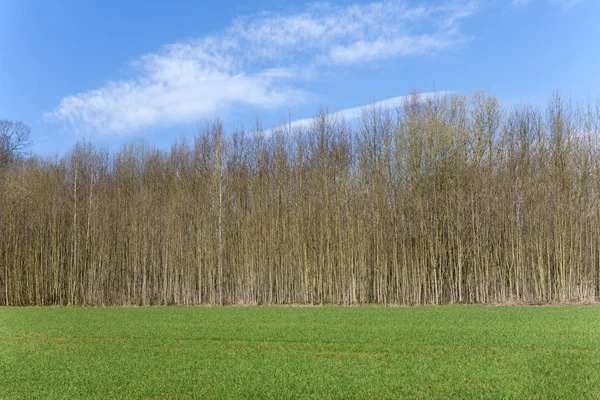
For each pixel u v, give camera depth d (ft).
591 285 142.20
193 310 140.15
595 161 151.64
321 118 175.32
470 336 83.51
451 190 158.81
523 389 52.19
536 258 149.89
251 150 188.24
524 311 118.32
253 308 143.64
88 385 57.11
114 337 91.45
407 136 168.66
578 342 76.69
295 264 163.94
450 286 151.02
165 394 52.95
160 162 209.97
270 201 171.42
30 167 203.00
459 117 177.68
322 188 166.81
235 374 60.95
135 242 176.86
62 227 181.88
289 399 50.34
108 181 204.03
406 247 157.89
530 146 162.71
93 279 175.73
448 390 52.44
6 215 180.75
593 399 48.73
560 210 147.74
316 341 82.38
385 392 52.13
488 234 153.38
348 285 156.46
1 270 177.68
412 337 83.97
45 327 105.70
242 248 169.68
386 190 161.68
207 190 180.96
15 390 55.57
